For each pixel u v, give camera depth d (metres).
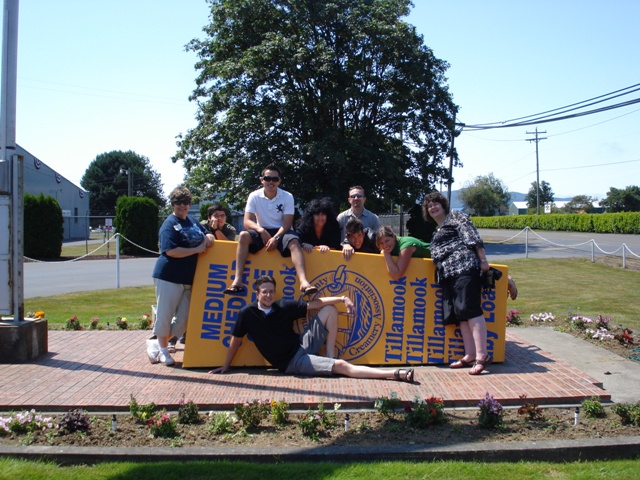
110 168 82.25
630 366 5.87
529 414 4.36
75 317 8.03
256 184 25.12
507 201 91.81
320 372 5.25
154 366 5.71
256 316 5.36
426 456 3.75
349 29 25.92
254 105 26.12
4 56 5.85
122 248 28.00
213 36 28.31
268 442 3.94
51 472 3.53
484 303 5.83
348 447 3.82
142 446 3.87
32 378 5.26
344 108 26.94
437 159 29.47
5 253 5.93
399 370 5.14
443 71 28.80
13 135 5.90
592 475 3.53
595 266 18.53
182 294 5.81
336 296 5.70
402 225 30.83
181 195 5.69
